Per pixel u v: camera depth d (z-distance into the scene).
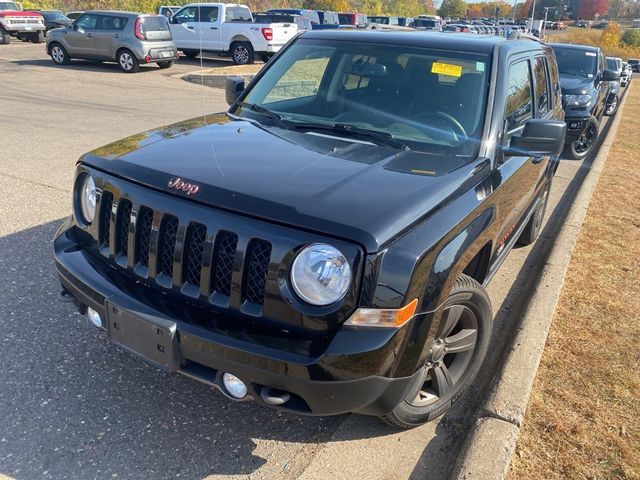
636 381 3.44
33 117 9.70
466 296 2.79
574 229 5.88
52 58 17.61
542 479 2.64
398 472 2.71
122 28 16.30
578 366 3.55
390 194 2.48
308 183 2.50
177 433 2.80
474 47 3.62
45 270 4.25
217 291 2.38
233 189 2.42
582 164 10.11
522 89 3.94
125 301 2.48
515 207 3.84
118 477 2.52
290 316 2.25
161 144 2.99
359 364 2.20
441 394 2.95
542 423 3.00
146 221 2.56
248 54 18.98
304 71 3.84
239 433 2.84
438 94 3.44
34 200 5.70
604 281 4.87
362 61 3.70
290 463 2.69
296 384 2.19
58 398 2.95
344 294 2.20
